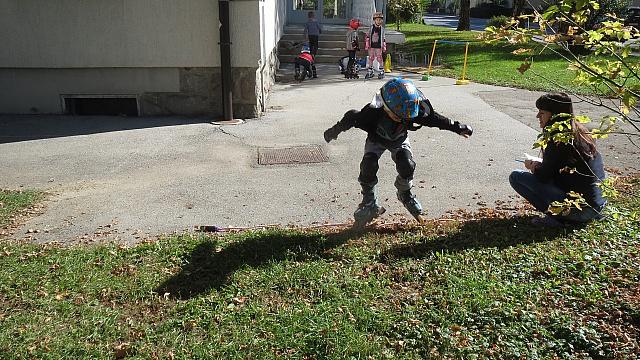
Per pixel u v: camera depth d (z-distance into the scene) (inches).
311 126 411.2
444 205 255.3
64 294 177.2
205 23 431.8
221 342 150.9
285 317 160.1
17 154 355.3
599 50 132.3
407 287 176.7
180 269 193.0
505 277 179.8
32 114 459.8
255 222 241.9
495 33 136.4
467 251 197.8
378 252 199.8
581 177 207.5
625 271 179.2
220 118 440.8
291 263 193.3
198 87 446.9
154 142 375.6
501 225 222.2
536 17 134.1
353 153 341.1
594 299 163.6
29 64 446.6
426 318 158.7
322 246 205.9
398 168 211.0
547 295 167.8
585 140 206.1
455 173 300.4
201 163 329.4
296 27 860.0
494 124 405.4
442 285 175.9
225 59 421.7
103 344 151.3
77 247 215.9
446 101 487.8
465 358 143.1
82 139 386.3
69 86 452.8
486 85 571.5
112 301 174.7
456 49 875.4
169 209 259.8
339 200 265.7
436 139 366.0
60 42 441.7
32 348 147.9
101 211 258.8
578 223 216.8
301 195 273.6
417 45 969.5
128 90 450.9
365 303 166.9
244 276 184.9
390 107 194.4
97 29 438.0
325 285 176.7
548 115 204.2
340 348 145.9
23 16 437.4
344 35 797.9
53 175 314.2
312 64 652.1
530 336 150.0
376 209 215.2
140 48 439.8
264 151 350.0
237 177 302.7
